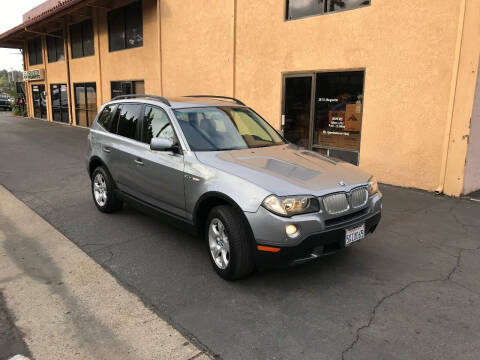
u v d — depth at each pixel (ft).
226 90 36.24
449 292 12.04
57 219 18.90
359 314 10.82
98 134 19.47
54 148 43.09
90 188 25.07
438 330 10.10
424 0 22.61
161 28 43.42
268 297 11.73
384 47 24.76
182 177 13.82
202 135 14.75
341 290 12.14
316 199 11.41
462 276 13.09
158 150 14.02
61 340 9.75
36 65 85.97
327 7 27.68
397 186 25.26
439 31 22.21
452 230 17.38
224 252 12.51
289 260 11.23
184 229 14.37
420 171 24.11
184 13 39.86
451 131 22.18
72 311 11.02
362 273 13.28
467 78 21.15
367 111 26.20
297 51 29.86
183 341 9.66
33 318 10.68
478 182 23.68
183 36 40.45
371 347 9.41
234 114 16.69
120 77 55.57
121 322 10.47
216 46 36.58
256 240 11.36
